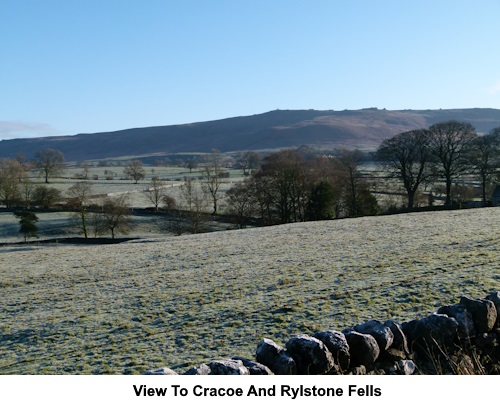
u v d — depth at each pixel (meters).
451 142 75.38
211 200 89.00
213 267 28.91
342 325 15.51
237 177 149.88
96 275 29.58
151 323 18.36
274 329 15.84
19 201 99.81
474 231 33.22
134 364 13.84
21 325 19.81
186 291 22.81
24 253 43.59
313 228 46.62
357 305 17.64
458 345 8.18
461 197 79.25
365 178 78.56
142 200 107.25
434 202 84.19
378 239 34.62
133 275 28.81
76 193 90.56
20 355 16.20
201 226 74.81
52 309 22.25
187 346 15.15
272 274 24.98
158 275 27.95
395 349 7.90
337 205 81.12
